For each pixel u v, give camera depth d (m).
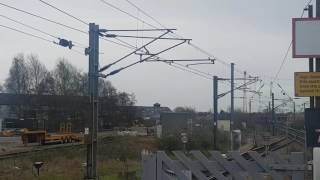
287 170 13.21
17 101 123.50
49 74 127.75
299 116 108.00
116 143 63.62
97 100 25.41
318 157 11.95
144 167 12.52
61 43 23.28
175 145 61.06
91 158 25.00
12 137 94.38
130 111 133.12
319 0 19.78
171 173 12.40
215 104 53.81
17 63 130.25
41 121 101.25
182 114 84.50
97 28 25.23
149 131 103.69
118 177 32.22
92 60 25.25
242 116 108.56
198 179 12.73
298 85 19.56
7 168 34.84
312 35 19.73
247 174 13.23
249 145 75.19
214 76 53.69
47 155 46.44
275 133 101.62
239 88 59.91
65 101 114.38
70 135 77.88
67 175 32.38
